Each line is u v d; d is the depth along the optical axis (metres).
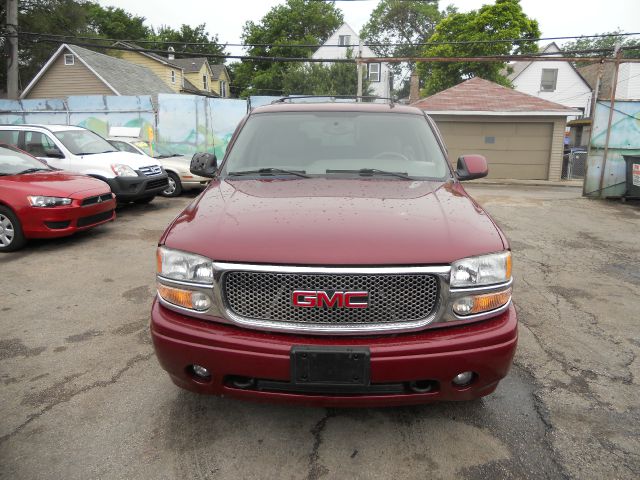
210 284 2.29
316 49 43.22
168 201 11.03
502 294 2.38
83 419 2.76
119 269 5.68
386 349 2.18
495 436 2.64
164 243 2.45
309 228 2.38
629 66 33.69
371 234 2.33
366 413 2.84
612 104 12.10
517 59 15.02
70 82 25.58
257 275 2.24
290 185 3.09
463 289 2.27
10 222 6.35
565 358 3.57
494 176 19.91
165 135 16.27
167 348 2.35
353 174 3.35
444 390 2.30
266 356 2.20
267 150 3.58
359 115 3.85
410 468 2.39
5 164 7.03
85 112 16.50
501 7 32.81
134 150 11.50
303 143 3.62
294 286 2.22
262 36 49.06
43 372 3.30
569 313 4.48
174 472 2.35
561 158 19.38
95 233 7.57
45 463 2.40
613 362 3.52
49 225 6.40
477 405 2.93
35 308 4.46
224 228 2.43
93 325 4.09
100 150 9.59
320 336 2.23
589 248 7.07
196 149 16.30
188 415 2.80
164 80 34.75
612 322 4.28
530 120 19.28
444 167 3.49
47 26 27.34
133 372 3.30
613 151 12.32
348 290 2.20
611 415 2.85
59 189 6.52
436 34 34.94
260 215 2.54
